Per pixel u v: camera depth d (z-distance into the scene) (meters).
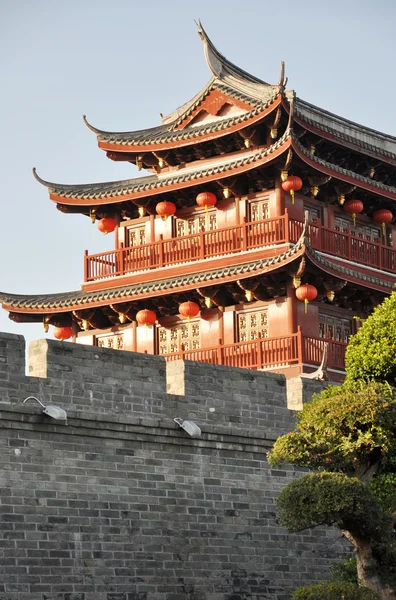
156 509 37.16
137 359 37.88
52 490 34.56
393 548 33.00
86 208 63.97
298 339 55.41
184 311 59.25
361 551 33.28
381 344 37.56
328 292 57.75
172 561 37.22
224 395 40.09
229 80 61.31
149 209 62.69
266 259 56.53
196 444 38.72
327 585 32.59
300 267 54.97
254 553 39.66
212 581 38.19
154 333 61.78
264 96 59.94
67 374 35.91
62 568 34.34
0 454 33.59
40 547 33.97
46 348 35.59
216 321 59.72
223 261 58.97
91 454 35.75
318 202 60.75
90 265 63.41
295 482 32.66
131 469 36.72
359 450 34.25
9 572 33.09
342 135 60.75
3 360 34.38
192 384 39.28
